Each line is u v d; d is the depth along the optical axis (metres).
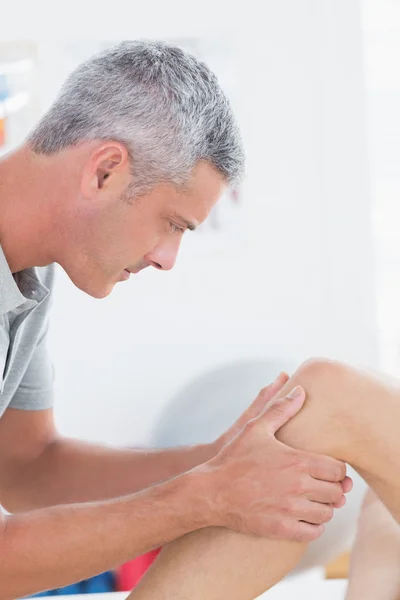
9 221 1.06
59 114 1.06
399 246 2.57
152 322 2.57
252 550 1.01
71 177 1.05
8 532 1.00
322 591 1.45
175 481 1.01
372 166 2.58
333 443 1.03
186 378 2.56
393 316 2.56
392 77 2.58
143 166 1.03
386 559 1.18
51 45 2.60
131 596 1.03
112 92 1.05
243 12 2.57
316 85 2.56
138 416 2.56
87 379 2.56
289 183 2.56
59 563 0.99
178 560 1.03
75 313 2.57
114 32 2.59
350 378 1.05
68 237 1.07
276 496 0.97
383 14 2.57
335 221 2.55
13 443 1.35
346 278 2.54
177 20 2.58
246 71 2.57
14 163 1.08
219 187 1.09
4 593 1.02
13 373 1.24
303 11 2.56
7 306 1.08
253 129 2.57
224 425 1.64
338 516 1.22
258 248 2.57
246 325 2.56
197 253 2.56
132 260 1.09
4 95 2.60
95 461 1.33
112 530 0.99
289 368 1.66
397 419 1.03
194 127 1.04
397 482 1.04
